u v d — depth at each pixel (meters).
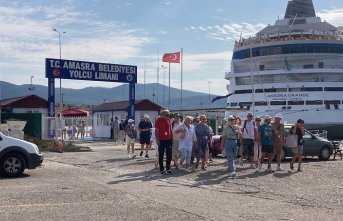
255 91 41.09
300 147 16.09
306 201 10.09
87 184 12.38
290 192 11.36
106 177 14.11
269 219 8.20
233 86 43.38
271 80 41.19
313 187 12.22
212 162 18.97
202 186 12.36
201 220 8.04
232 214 8.60
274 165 18.11
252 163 17.06
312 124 39.00
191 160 17.30
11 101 40.84
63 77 35.03
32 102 40.88
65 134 41.88
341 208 9.31
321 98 39.09
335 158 22.97
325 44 40.84
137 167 17.25
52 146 26.86
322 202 9.98
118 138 35.66
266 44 41.69
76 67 35.47
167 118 15.19
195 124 17.59
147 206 9.26
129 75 37.94
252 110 40.09
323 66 41.06
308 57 40.88
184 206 9.34
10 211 8.61
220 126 35.75
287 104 39.50
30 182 12.73
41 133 32.00
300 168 16.55
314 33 42.47
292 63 41.72
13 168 14.07
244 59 43.16
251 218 8.27
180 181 13.34
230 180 13.59
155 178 13.98
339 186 12.39
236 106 42.31
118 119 38.94
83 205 9.29
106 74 36.84
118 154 23.89
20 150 14.12
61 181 12.99
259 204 9.70
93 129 43.75
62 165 18.20
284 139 16.72
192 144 15.97
